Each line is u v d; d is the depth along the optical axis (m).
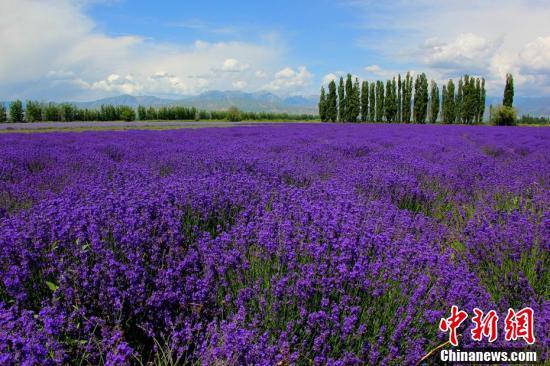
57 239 3.21
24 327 2.21
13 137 16.17
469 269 3.81
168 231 3.61
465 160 9.28
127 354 2.11
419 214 5.24
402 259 3.30
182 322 2.72
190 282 2.91
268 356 2.31
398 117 73.38
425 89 69.62
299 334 2.68
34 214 3.78
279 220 4.06
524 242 3.89
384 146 14.52
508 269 3.64
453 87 67.50
